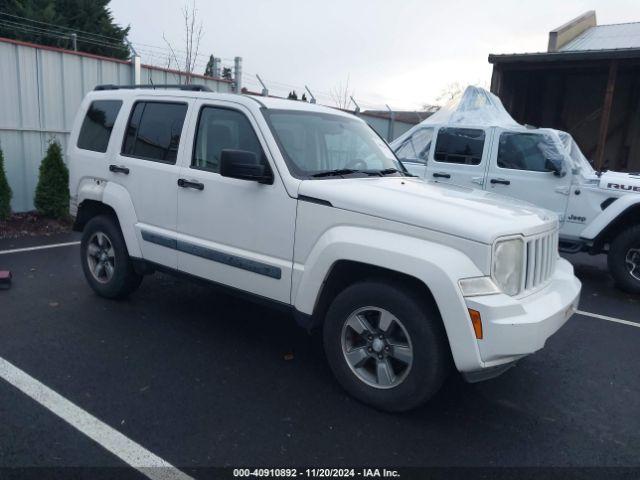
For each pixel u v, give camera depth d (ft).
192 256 15.14
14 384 12.57
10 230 28.43
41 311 17.22
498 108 28.81
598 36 66.54
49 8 69.46
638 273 22.79
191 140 15.21
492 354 10.52
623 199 22.34
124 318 16.99
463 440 11.20
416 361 11.34
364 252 11.55
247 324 17.10
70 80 32.63
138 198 16.49
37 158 31.86
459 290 10.52
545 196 24.50
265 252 13.57
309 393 12.84
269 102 14.67
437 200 12.35
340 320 12.39
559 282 13.25
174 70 38.27
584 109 61.05
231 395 12.59
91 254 18.57
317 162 14.25
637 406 13.04
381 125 60.80
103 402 12.00
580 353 16.20
